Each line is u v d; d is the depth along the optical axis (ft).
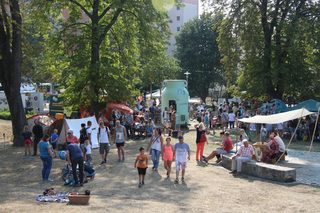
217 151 70.49
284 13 125.29
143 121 109.60
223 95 278.87
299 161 72.23
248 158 61.11
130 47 114.21
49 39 112.78
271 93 129.90
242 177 58.80
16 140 93.61
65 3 110.83
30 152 80.59
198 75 258.16
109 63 112.06
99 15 115.44
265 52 127.13
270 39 128.67
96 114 108.68
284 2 124.77
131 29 111.65
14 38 93.56
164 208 39.83
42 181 54.54
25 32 96.32
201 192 48.16
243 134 76.54
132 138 103.91
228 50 134.72
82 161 51.52
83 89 109.09
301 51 125.70
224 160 67.10
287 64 127.13
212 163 70.64
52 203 40.81
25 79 136.36
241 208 40.91
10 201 41.65
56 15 112.06
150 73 125.39
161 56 119.24
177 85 129.39
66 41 111.55
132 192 47.83
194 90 266.77
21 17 96.58
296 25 119.75
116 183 52.90
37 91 168.76
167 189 49.67
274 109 115.24
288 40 122.11
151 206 40.50
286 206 42.04
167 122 117.39
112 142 96.27
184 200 43.96
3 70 94.89
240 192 48.57
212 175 59.67
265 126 107.86
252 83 129.90
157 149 61.26
